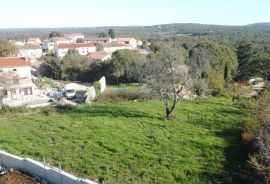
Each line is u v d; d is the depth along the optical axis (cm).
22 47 13225
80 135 2783
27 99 5247
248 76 6881
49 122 3272
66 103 4547
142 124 3153
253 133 2533
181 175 1983
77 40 16775
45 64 9525
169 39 14875
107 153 2344
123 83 7569
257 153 2133
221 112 3681
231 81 5962
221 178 1942
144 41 16938
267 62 6512
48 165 1964
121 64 7750
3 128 3088
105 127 3027
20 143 2584
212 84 4978
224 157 2267
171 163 2162
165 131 2917
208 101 4334
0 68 5650
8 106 3934
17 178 1808
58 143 2575
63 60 9088
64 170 2047
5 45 8612
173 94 3584
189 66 3981
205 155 2316
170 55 3459
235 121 3266
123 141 2614
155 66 3431
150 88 3419
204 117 3444
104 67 8238
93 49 12762
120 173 2003
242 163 2150
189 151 2391
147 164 2144
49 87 6844
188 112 3678
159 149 2433
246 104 3897
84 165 2114
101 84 5503
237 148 2448
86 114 3600
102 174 1986
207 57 6297
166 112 3419
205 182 1892
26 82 5462
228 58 7231
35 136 2778
